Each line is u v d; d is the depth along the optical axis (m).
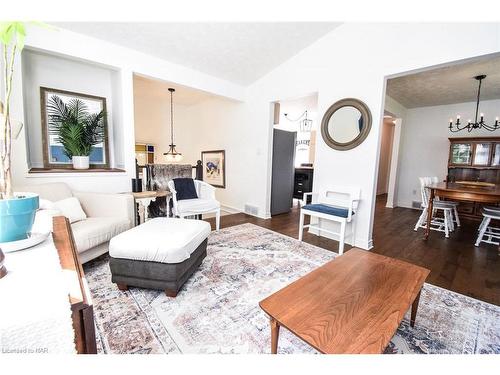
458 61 2.08
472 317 1.51
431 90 3.95
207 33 2.65
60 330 0.44
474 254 2.59
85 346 0.52
